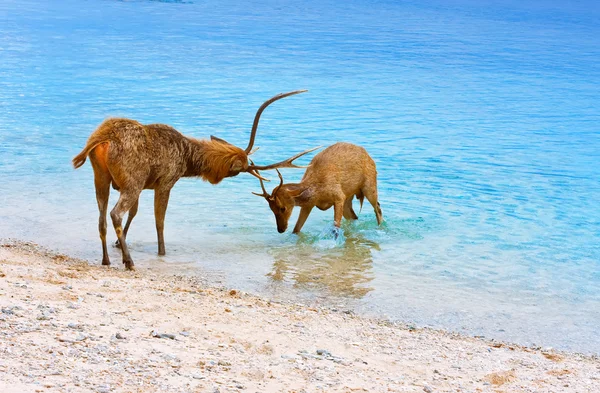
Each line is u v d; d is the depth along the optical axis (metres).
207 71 35.12
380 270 11.44
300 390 6.25
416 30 59.12
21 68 33.62
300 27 57.88
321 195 13.03
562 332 9.26
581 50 48.66
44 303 7.94
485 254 12.34
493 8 88.06
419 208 15.21
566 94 32.25
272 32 53.34
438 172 18.42
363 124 24.59
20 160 18.00
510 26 65.56
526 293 10.64
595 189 17.05
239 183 16.72
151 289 9.33
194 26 55.09
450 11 81.56
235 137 21.75
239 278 10.79
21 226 12.91
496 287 10.85
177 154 11.46
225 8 72.62
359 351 7.72
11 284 8.61
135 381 5.97
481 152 20.97
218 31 52.47
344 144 13.55
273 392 6.14
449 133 23.58
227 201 15.26
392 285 10.77
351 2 89.06
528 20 72.94
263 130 23.02
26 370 5.92
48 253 11.31
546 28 64.81
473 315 9.72
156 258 11.52
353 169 13.34
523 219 14.51
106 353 6.53
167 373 6.24
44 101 26.50
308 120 24.95
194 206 14.81
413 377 7.05
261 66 37.31
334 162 13.14
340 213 13.10
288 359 7.09
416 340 8.44
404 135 23.03
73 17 56.75
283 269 11.31
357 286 10.67
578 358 8.34
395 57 42.72
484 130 24.28
